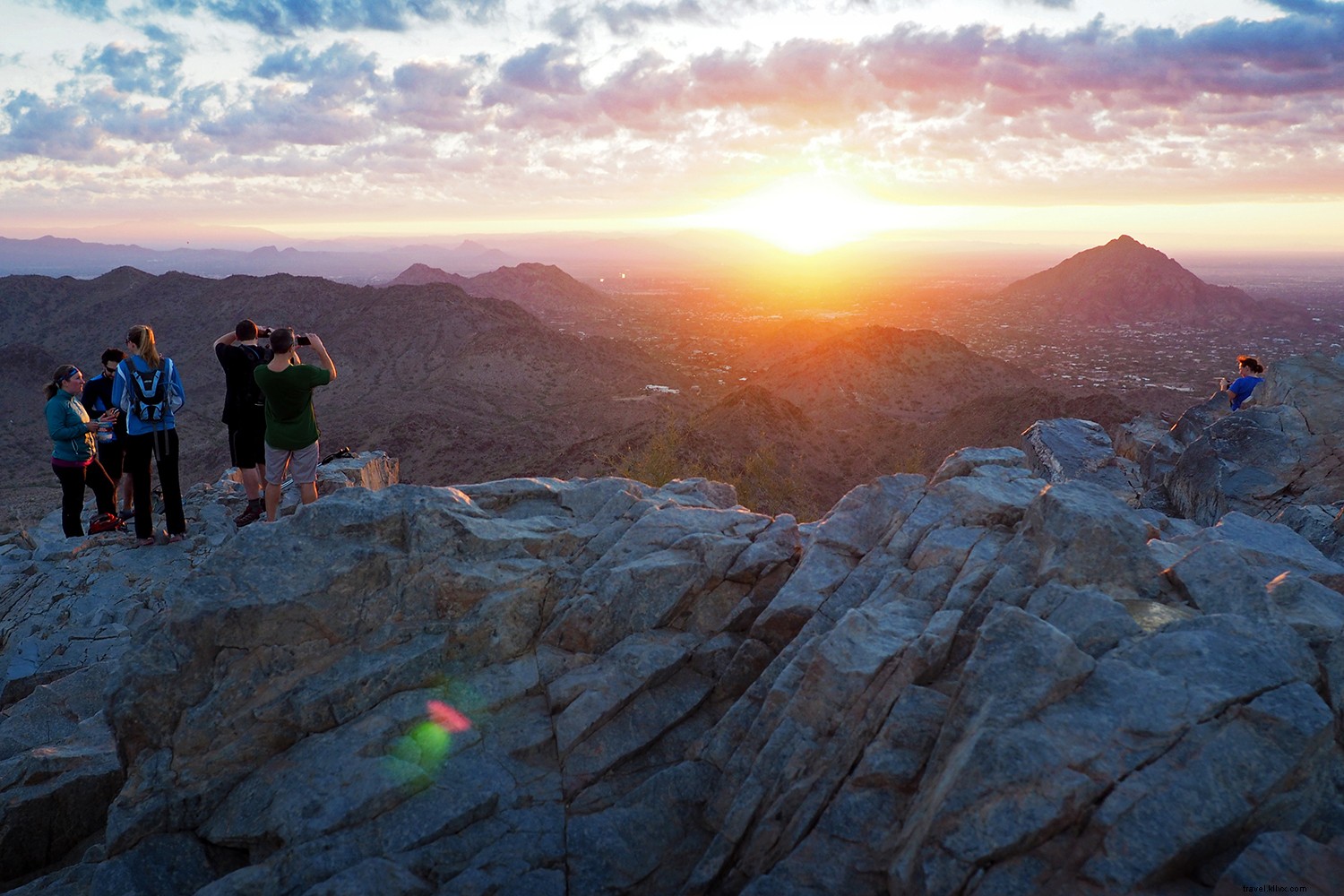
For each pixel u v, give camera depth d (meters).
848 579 6.55
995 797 3.87
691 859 5.11
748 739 5.43
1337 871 3.39
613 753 5.82
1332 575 5.81
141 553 10.36
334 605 6.29
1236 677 4.24
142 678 5.75
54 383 10.87
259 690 5.96
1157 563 5.53
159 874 5.25
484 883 4.84
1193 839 3.58
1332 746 4.11
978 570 5.75
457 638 6.52
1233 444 12.16
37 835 6.19
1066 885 3.61
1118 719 4.09
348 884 4.68
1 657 8.38
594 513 8.20
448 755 5.77
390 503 6.86
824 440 78.06
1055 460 17.11
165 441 10.34
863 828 4.41
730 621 6.84
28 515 65.31
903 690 4.86
